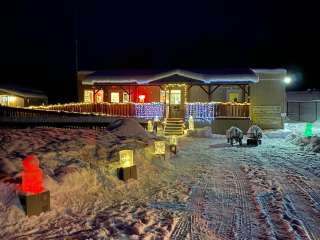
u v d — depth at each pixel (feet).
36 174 23.68
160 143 45.01
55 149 36.09
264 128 102.37
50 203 24.93
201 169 42.96
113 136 49.80
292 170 41.98
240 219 24.06
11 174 26.50
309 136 67.46
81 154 36.29
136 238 20.25
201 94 105.91
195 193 31.19
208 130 86.28
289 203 28.02
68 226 21.98
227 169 42.93
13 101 120.06
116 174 33.81
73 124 64.64
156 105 97.50
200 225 22.84
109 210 25.59
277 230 21.93
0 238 19.84
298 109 134.21
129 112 98.63
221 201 28.58
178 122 90.84
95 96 104.32
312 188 33.04
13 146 36.91
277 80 103.35
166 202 28.19
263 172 40.81
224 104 94.38
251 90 103.40
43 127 61.16
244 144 70.03
